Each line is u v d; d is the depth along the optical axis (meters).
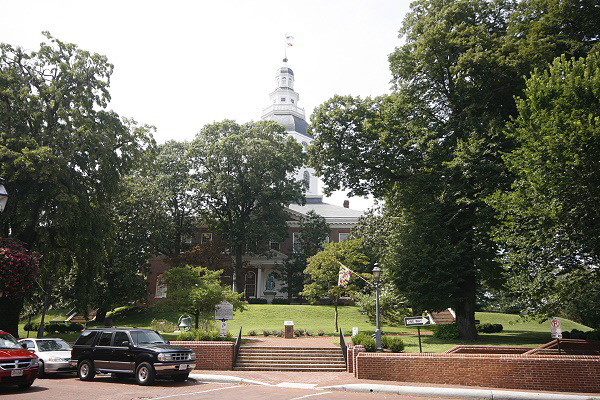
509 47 25.11
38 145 26.17
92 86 30.06
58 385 14.43
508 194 20.08
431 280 25.81
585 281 18.34
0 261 20.20
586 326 44.22
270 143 52.28
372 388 14.11
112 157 29.81
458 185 25.69
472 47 26.69
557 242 17.55
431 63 27.73
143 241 45.72
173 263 50.59
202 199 52.34
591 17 23.64
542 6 25.34
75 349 16.48
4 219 26.25
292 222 60.66
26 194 26.30
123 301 42.78
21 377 12.91
